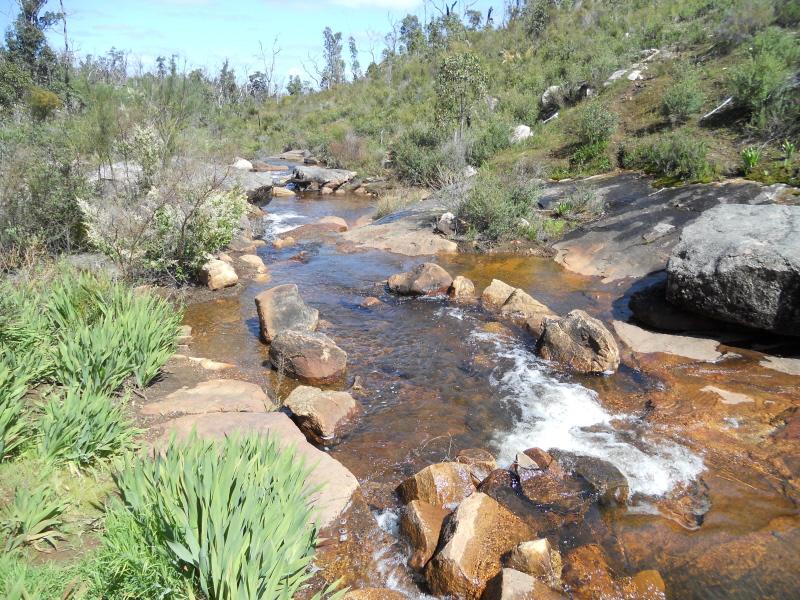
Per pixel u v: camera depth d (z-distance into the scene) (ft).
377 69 169.68
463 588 12.69
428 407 21.67
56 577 10.71
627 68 72.33
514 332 28.37
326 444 19.30
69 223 34.47
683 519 15.25
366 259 42.16
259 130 141.59
